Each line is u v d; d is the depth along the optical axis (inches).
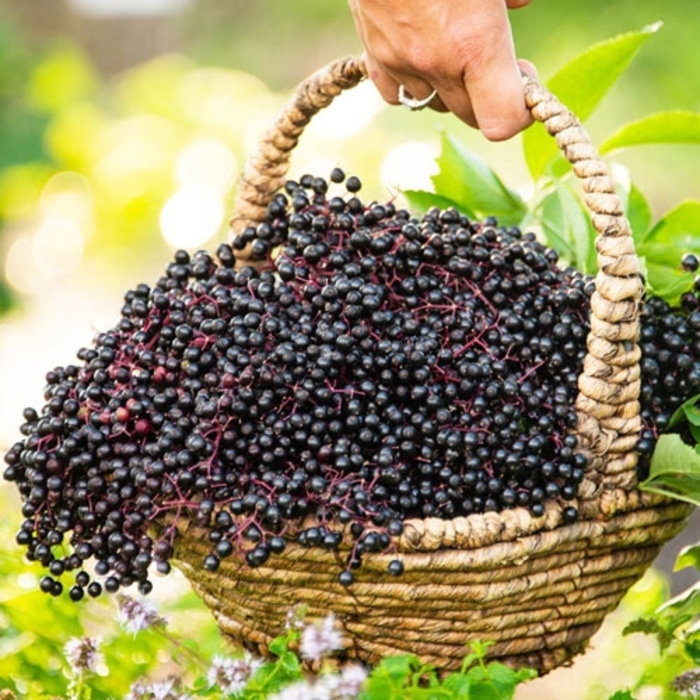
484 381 69.5
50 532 69.3
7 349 162.2
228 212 130.6
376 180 126.0
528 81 69.9
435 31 69.7
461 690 66.5
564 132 69.2
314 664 69.6
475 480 68.6
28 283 161.9
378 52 70.8
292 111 73.5
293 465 68.9
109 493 68.9
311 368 69.1
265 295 70.2
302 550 68.2
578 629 70.9
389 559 68.0
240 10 229.5
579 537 69.3
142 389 69.4
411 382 69.3
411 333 69.8
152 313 70.4
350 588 68.6
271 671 68.6
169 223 129.6
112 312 169.9
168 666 77.0
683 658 73.5
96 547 69.0
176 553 69.9
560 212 77.6
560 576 69.6
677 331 70.8
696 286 71.4
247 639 70.9
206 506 67.9
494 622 69.4
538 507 68.7
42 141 136.6
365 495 67.9
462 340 70.0
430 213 72.4
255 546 68.0
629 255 68.6
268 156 74.0
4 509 84.1
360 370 69.3
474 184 77.1
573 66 75.8
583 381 69.1
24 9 225.8
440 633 69.4
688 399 70.5
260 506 67.7
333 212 71.9
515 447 68.7
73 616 75.6
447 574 68.5
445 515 69.1
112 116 160.1
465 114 71.2
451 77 70.3
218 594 70.4
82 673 70.7
